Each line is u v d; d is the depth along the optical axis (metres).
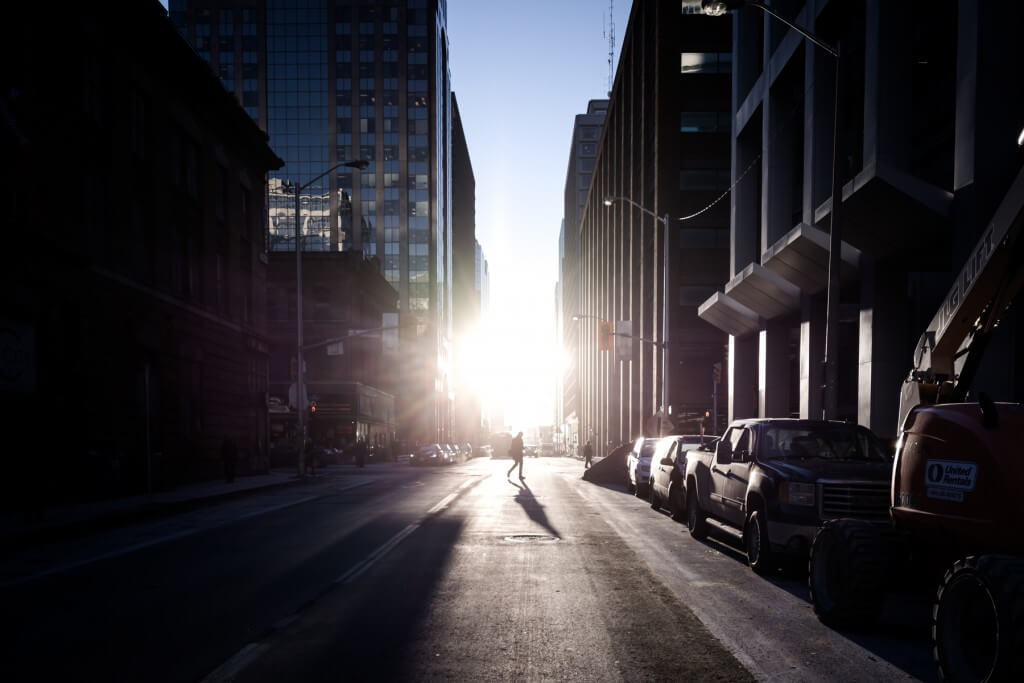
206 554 11.07
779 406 29.23
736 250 32.78
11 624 6.80
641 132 59.38
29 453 15.25
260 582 8.81
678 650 5.97
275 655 5.77
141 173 25.19
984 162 14.95
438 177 112.00
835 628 6.73
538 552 11.11
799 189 27.52
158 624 6.78
